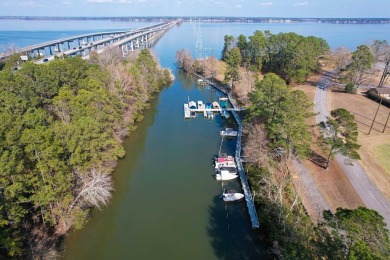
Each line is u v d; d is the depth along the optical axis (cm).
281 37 12581
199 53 18925
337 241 2319
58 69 7006
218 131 7869
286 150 5066
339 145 5025
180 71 14362
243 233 4422
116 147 5400
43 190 3822
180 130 7919
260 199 4697
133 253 4138
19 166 3466
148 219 4766
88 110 5341
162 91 11250
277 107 5472
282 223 3812
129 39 19425
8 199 3388
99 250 4181
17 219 3512
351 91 9775
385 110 8275
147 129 7969
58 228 4319
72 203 4322
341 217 2375
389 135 6731
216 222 4672
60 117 5447
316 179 5128
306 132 5056
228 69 10581
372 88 9550
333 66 13438
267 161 5191
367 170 5388
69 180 4197
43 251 3888
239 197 5088
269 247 4028
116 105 6481
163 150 6875
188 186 5575
